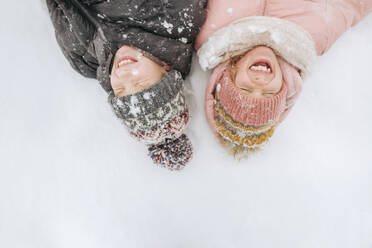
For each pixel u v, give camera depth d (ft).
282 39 2.20
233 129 2.33
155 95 2.10
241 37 2.26
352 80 2.89
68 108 2.95
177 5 2.17
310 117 2.90
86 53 2.49
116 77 2.16
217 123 2.44
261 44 2.29
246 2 2.31
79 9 2.23
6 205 2.97
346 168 2.89
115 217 2.94
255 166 2.90
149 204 2.94
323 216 2.90
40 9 2.83
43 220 2.95
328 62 2.89
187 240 2.94
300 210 2.90
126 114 2.14
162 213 2.94
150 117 2.13
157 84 2.12
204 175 2.90
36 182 2.97
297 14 2.35
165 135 2.30
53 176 2.97
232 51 2.33
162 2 2.14
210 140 2.85
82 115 2.93
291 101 2.40
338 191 2.90
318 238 2.90
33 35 2.89
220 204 2.93
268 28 2.21
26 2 2.83
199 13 2.27
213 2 2.37
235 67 2.38
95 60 2.54
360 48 2.86
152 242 2.94
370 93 2.88
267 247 2.91
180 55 2.34
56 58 2.93
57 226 2.94
